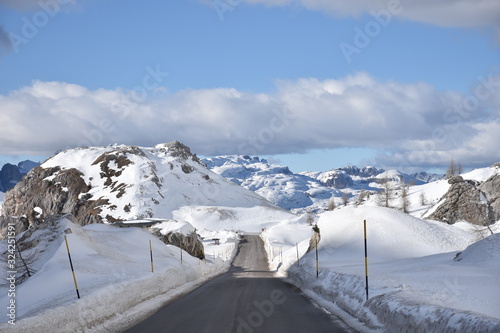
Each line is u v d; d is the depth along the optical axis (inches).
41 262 1256.2
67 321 572.7
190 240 3518.7
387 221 2370.8
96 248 1508.4
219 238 5821.9
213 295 1071.0
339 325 609.6
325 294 981.2
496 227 2647.6
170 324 640.4
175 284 1294.3
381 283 781.9
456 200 4079.7
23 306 823.1
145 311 791.1
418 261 1512.1
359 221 2410.2
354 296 782.5
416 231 2294.5
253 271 2495.1
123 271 1211.9
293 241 4658.0
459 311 407.2
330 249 2222.0
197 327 605.9
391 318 526.6
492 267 1048.2
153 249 1966.0
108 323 653.9
